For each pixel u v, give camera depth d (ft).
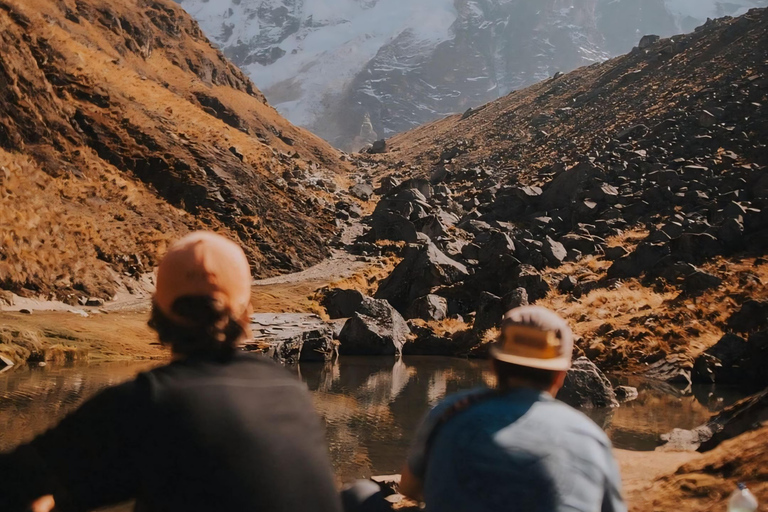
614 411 53.06
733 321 86.28
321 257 157.89
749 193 140.05
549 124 330.34
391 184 257.34
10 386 50.16
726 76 252.42
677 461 29.07
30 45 149.79
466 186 241.76
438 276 119.24
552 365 9.09
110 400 6.86
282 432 7.05
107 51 281.13
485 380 70.49
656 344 82.99
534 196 175.83
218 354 7.45
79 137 142.20
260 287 129.18
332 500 7.18
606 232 143.64
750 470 19.21
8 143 124.36
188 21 415.64
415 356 94.79
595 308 100.94
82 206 123.54
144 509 6.84
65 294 96.63
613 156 193.67
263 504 6.73
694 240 112.37
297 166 252.83
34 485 6.58
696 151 185.37
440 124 510.58
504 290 113.80
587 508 8.31
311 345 85.97
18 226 100.01
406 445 39.19
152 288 114.11
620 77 352.08
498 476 8.43
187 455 6.68
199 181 149.28
